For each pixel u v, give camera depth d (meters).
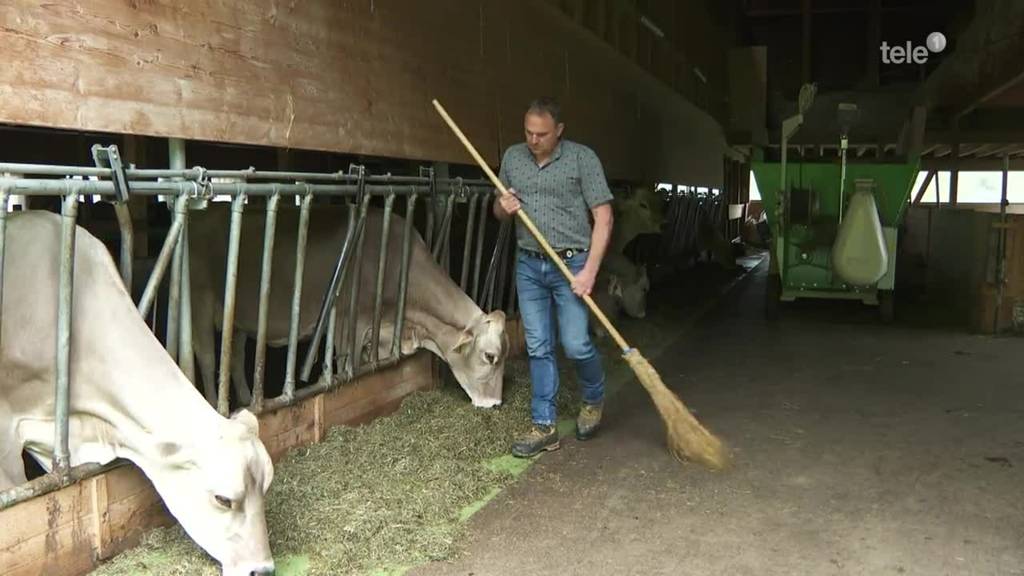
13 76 2.43
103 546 2.82
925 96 12.95
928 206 11.45
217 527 2.59
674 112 12.36
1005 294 7.41
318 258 4.40
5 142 4.87
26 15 2.46
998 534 3.28
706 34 14.15
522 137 6.47
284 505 3.28
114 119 2.76
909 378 5.79
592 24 8.11
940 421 4.77
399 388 4.71
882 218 7.82
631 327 7.44
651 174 11.03
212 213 4.28
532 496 3.68
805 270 7.89
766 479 3.88
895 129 12.45
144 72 2.88
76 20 2.62
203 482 2.58
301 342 5.43
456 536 3.24
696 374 5.97
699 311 8.86
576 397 5.14
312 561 2.96
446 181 5.08
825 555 3.12
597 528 3.36
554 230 4.08
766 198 8.24
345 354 4.27
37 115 2.50
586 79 8.17
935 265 10.02
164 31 2.96
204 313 4.16
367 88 4.26
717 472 3.97
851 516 3.47
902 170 7.70
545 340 4.20
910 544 3.20
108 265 2.87
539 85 6.85
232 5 3.29
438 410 4.61
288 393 3.76
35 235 2.78
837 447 4.33
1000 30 9.92
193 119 3.10
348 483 3.55
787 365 6.23
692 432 3.96
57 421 2.65
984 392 5.40
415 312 4.63
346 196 4.40
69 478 2.68
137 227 4.58
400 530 3.21
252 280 4.30
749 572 3.00
